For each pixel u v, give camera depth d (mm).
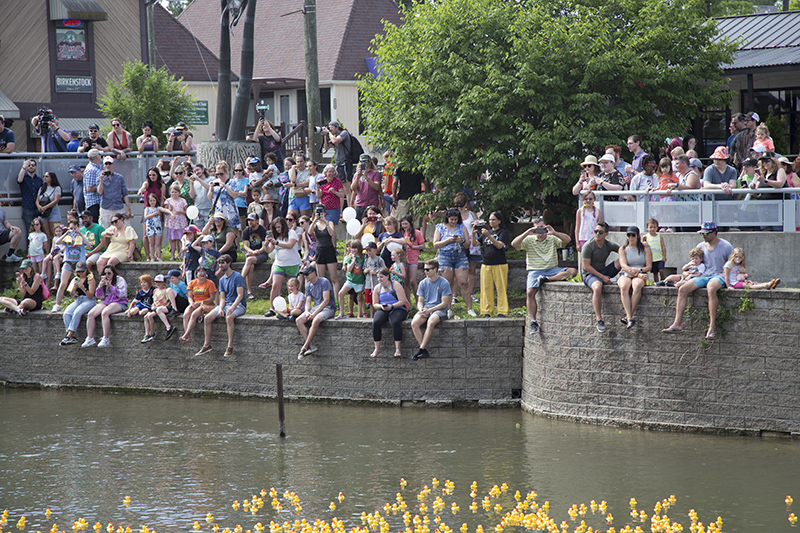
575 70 21688
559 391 18156
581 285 17703
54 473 15734
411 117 23188
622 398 17422
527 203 23016
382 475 15117
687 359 16734
